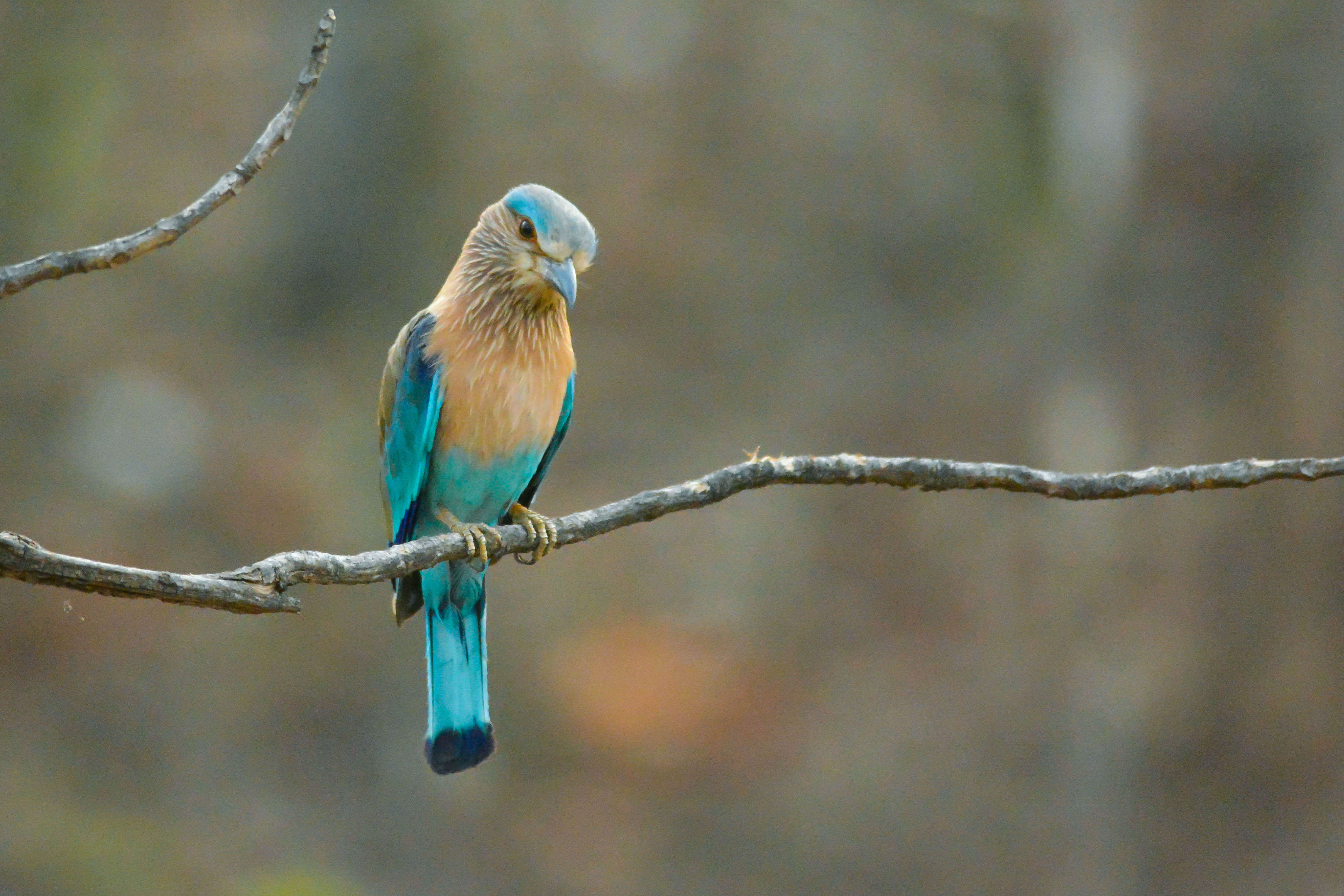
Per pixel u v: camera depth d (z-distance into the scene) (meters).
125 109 20.97
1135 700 13.12
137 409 18.34
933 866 13.81
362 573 4.28
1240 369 12.91
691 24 22.64
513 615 16.52
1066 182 13.57
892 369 19.94
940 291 20.89
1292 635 12.84
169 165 21.05
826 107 22.22
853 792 14.67
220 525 17.16
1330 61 12.66
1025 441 18.17
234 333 20.38
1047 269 15.20
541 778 14.80
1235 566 12.98
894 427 19.08
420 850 13.80
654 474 18.58
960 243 20.95
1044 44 17.05
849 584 17.30
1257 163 12.88
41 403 18.33
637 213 21.81
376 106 21.66
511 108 22.12
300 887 12.71
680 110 22.47
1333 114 12.63
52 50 20.34
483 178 21.81
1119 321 13.08
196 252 20.95
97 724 14.44
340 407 19.38
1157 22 12.94
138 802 13.64
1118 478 4.91
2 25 19.92
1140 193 13.04
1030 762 14.74
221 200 3.75
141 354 19.39
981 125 20.80
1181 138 12.97
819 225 21.77
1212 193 12.94
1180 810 13.07
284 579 3.96
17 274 3.51
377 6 21.80
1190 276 12.97
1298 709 12.87
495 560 6.39
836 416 19.38
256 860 13.17
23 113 19.88
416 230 21.56
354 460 18.41
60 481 17.30
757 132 22.30
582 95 22.39
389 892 13.22
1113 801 13.24
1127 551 13.15
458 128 21.91
